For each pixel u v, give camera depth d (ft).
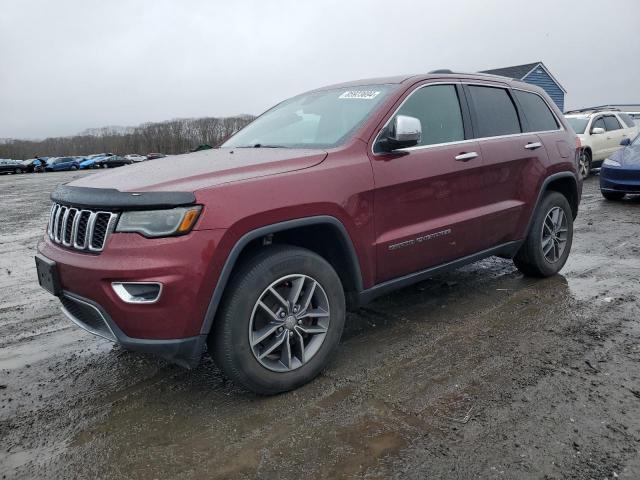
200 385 10.18
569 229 16.16
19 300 16.39
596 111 47.70
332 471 7.42
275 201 8.95
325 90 13.76
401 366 10.52
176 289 8.08
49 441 8.52
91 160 162.09
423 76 12.50
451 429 8.26
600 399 8.90
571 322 12.32
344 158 10.29
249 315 8.89
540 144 14.89
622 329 11.76
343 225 9.97
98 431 8.74
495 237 13.65
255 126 13.99
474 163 12.64
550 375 9.82
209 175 8.92
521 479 7.04
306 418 8.80
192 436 8.45
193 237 8.16
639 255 18.07
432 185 11.67
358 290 10.68
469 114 13.16
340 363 10.78
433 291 15.11
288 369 9.52
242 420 8.84
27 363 11.58
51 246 9.66
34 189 68.49
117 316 8.26
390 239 10.90
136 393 9.98
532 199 14.56
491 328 12.23
